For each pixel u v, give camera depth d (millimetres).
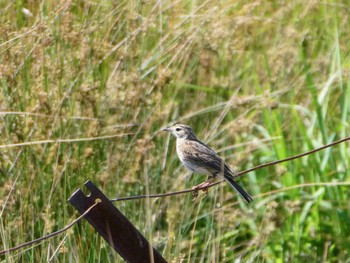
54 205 11258
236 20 14070
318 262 12789
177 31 13820
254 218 12641
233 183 11141
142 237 8742
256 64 15000
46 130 11555
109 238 8656
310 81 14305
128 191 11812
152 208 12016
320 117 13875
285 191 13258
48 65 12062
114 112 12211
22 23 13219
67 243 10758
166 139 12820
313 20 16656
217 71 14734
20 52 11820
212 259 10773
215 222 12289
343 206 13133
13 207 11172
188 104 14047
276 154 13641
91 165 11734
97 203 8586
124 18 13305
